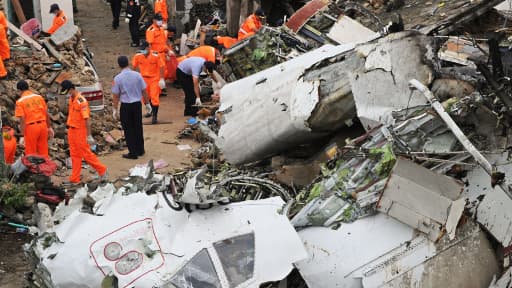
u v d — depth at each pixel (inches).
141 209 344.5
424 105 369.7
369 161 357.7
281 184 430.6
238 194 409.1
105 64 880.3
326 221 341.7
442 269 324.5
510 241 339.6
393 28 425.4
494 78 363.6
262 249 319.9
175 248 325.1
